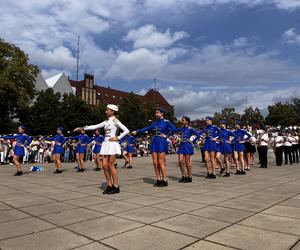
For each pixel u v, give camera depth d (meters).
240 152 12.49
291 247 3.93
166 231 4.61
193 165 17.28
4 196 7.54
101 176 12.13
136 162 20.84
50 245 4.07
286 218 5.28
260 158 15.93
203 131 11.55
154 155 9.11
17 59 37.09
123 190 8.30
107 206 6.29
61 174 13.03
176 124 63.69
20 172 12.82
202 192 7.92
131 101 53.53
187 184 9.45
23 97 37.50
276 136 17.69
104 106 49.38
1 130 38.00
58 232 4.61
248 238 4.27
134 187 8.85
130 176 11.88
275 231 4.57
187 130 10.12
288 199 6.93
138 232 4.57
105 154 7.79
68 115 40.38
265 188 8.59
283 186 8.98
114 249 3.91
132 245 4.04
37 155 21.80
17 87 36.94
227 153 11.80
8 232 4.63
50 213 5.75
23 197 7.38
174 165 17.48
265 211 5.78
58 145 13.90
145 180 10.56
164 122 9.25
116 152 7.82
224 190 8.24
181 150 10.01
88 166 17.88
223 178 11.05
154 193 7.79
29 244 4.12
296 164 18.22
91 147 23.59
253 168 15.44
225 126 12.43
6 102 36.91
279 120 65.44
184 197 7.21
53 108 40.28
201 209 5.96
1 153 19.94
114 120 8.02
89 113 42.59
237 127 12.80
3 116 38.00
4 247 4.01
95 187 8.95
